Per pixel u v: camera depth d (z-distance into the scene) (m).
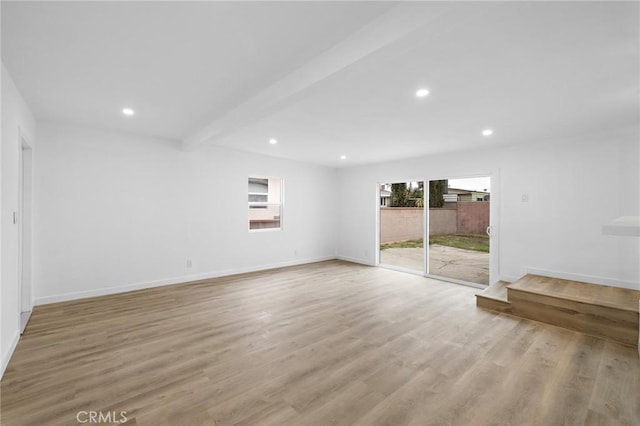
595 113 3.09
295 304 3.79
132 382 2.07
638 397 1.94
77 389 1.98
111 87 2.64
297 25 1.73
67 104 3.08
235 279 5.08
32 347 2.57
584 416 1.76
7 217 2.31
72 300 3.85
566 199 3.96
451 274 5.28
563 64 2.09
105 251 4.10
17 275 2.65
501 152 4.54
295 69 2.30
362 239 6.64
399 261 6.44
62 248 3.78
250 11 1.60
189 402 1.86
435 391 1.99
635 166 3.47
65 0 1.51
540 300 3.26
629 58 1.99
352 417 1.73
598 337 2.87
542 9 1.50
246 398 1.90
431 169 5.41
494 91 2.56
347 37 1.86
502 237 4.54
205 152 5.03
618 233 1.61
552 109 2.98
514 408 1.82
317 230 6.86
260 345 2.65
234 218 5.43
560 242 4.01
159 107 3.17
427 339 2.80
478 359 2.43
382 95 2.67
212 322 3.17
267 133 4.02
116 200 4.18
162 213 4.59
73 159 3.85
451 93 2.61
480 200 5.43
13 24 1.72
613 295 3.21
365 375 2.18
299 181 6.46
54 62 2.20
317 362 2.37
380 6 1.57
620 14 1.52
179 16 1.65
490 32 1.71
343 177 7.12
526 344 2.71
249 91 2.73
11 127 2.44
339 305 3.77
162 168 4.59
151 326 3.05
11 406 1.80
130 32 1.82
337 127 3.68
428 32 1.51
